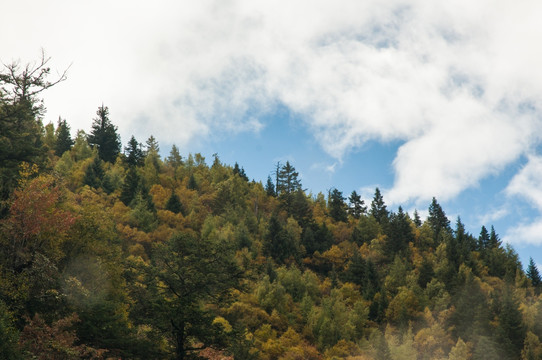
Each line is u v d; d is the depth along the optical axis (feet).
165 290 89.15
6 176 82.84
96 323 71.61
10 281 68.03
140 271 90.17
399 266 328.08
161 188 384.88
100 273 94.38
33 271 71.05
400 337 246.88
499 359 222.89
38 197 75.05
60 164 338.34
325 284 310.86
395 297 284.20
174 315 80.07
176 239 92.73
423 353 230.89
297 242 366.22
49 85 96.22
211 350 92.73
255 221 374.02
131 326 89.20
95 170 367.25
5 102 92.53
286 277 280.10
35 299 71.00
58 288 74.13
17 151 88.58
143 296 87.61
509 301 275.18
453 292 309.83
